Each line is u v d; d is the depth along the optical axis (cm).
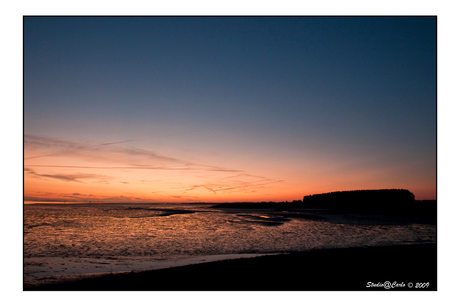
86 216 7150
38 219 5850
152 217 7169
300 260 1598
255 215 8419
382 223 5612
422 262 1504
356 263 1508
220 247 2702
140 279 1326
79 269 1753
